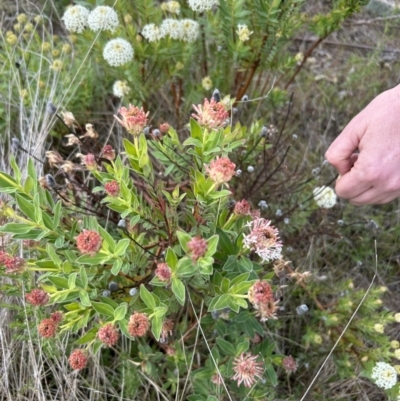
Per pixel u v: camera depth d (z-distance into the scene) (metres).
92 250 0.27
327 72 0.66
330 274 0.51
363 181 0.36
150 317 0.30
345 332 0.42
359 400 0.45
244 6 0.50
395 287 0.53
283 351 0.46
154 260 0.35
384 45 0.68
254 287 0.28
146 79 0.51
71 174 0.40
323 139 0.59
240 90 0.54
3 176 0.30
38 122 0.49
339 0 0.48
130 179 0.33
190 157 0.37
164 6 0.50
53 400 0.38
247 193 0.45
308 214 0.49
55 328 0.31
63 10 0.64
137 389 0.41
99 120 0.57
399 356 0.39
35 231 0.31
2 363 0.40
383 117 0.34
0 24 0.59
